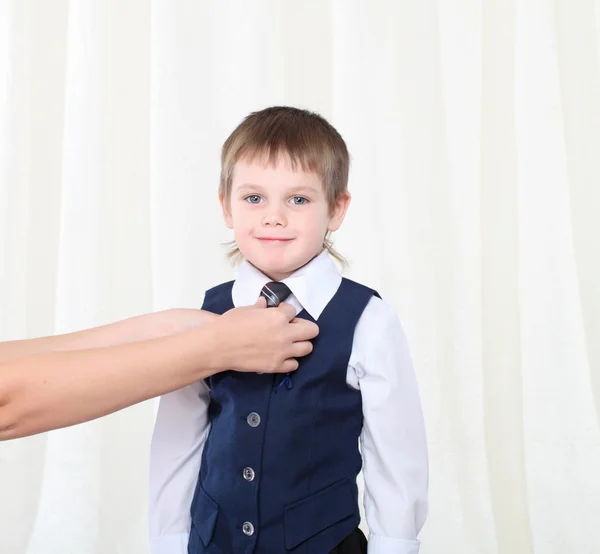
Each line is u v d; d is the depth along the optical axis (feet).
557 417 6.35
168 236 6.49
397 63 6.43
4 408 2.97
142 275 6.74
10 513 6.60
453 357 6.46
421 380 6.42
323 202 3.60
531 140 6.35
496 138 6.64
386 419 3.49
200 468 3.74
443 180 6.44
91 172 6.50
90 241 6.49
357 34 6.39
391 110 6.43
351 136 6.41
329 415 3.47
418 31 6.42
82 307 6.50
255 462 3.41
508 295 6.70
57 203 6.78
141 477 6.65
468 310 6.41
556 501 6.34
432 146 6.44
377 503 3.51
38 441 6.67
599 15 6.35
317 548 3.38
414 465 3.56
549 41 6.31
